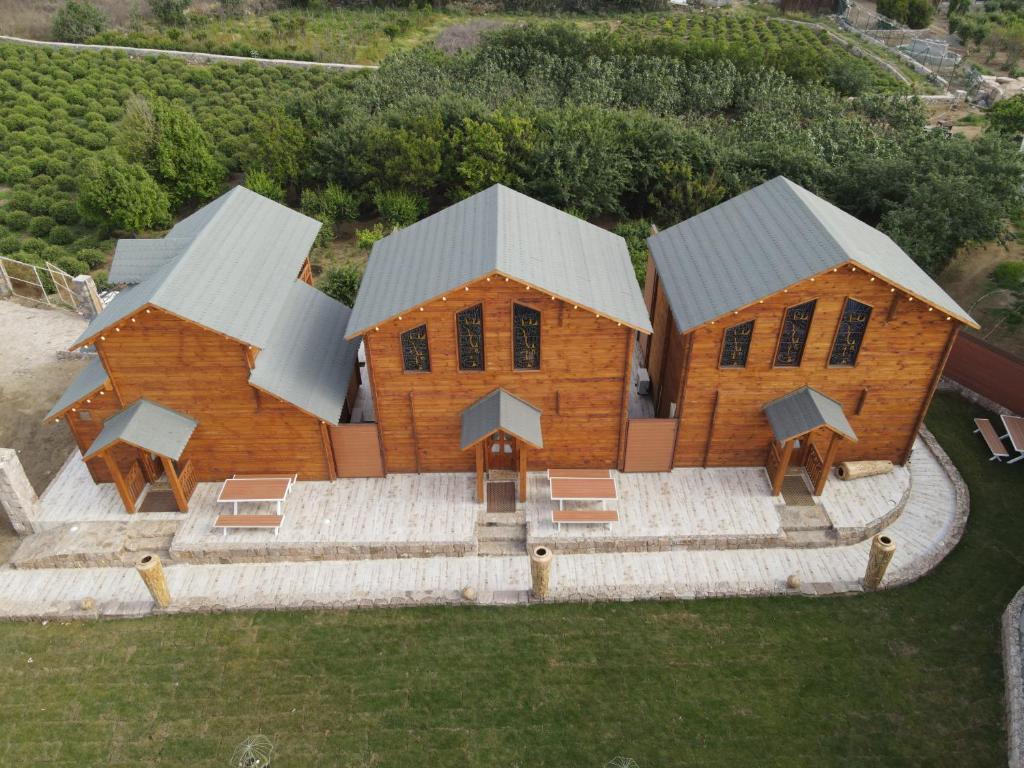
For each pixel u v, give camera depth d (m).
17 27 71.94
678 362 21.09
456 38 71.94
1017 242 34.62
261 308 20.28
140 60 61.44
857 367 20.08
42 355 28.45
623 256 22.84
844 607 18.75
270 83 58.09
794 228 20.25
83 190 36.56
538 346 19.69
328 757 15.62
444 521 20.77
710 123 43.91
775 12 83.56
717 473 22.28
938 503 21.78
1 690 17.03
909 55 66.06
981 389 25.33
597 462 22.22
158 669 17.41
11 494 19.84
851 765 15.39
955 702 16.53
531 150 37.00
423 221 23.95
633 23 77.56
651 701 16.66
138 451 21.02
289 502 21.38
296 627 18.36
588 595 18.95
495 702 16.66
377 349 19.66
